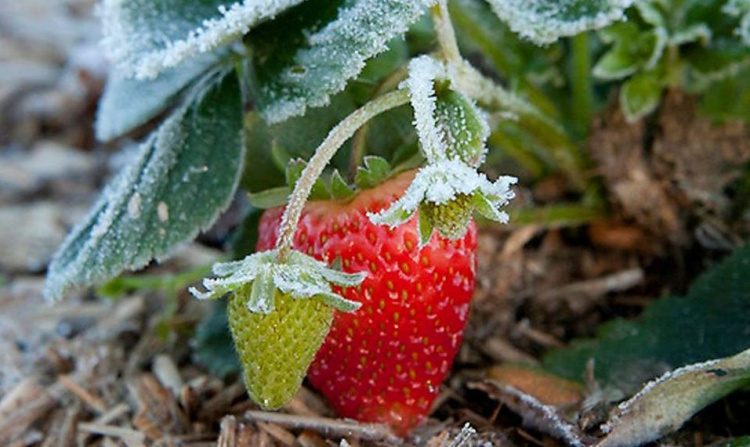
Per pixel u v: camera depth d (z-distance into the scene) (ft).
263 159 0.96
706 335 0.97
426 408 0.93
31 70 1.67
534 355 1.05
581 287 1.11
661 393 0.86
